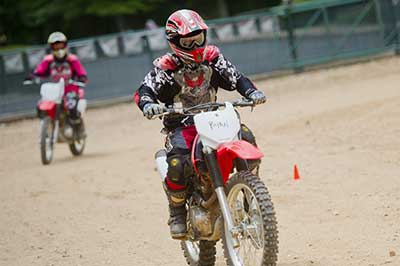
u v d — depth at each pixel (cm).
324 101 3306
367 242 1368
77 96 2745
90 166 2523
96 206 1934
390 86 3456
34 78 2755
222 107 1209
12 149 3259
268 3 8306
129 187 2106
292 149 2297
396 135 2245
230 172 1192
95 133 3450
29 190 2236
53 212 1927
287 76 4528
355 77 4059
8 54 4194
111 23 7625
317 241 1409
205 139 1152
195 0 7988
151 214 1791
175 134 1227
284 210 1648
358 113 2698
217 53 1248
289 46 4562
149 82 1234
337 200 1670
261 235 1134
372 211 1551
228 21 4472
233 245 1140
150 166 2388
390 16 4631
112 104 4347
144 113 1191
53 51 2723
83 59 4322
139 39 4381
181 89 1234
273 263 1113
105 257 1495
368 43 4634
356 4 4625
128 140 3106
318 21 4597
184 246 1359
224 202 1138
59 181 2320
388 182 1758
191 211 1211
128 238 1611
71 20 7569
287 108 3266
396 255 1278
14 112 4203
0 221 1898
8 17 7706
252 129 2767
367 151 2111
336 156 2108
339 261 1288
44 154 2652
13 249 1633
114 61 4362
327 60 4591
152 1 7488
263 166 2108
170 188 1220
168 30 1206
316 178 1894
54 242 1650
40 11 7244
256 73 4531
